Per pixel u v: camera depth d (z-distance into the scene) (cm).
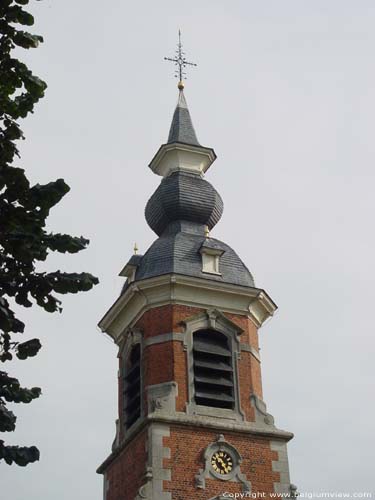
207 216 5241
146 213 5366
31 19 1795
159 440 4219
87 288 1823
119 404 4797
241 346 4672
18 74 1806
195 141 5578
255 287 4841
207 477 4191
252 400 4519
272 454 4378
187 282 4709
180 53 6153
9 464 1758
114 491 4512
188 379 4469
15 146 1806
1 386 1811
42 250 1770
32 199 1764
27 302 1817
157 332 4625
